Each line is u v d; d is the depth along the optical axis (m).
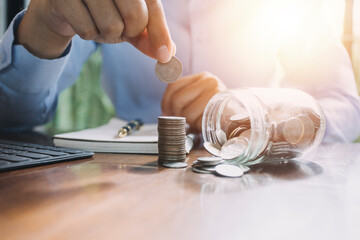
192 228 0.30
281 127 0.58
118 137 0.80
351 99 1.49
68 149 0.72
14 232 0.28
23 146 0.73
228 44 1.78
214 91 1.02
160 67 0.69
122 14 0.65
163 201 0.39
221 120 0.67
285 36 1.74
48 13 0.94
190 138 0.80
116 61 1.91
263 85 1.79
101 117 2.10
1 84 1.26
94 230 0.29
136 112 1.89
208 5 1.75
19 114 1.36
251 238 0.28
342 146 0.90
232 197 0.41
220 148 0.65
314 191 0.44
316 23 1.67
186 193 0.42
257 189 0.45
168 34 0.66
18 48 1.14
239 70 1.80
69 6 0.68
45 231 0.29
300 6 1.70
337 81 1.53
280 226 0.31
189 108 1.03
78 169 0.57
